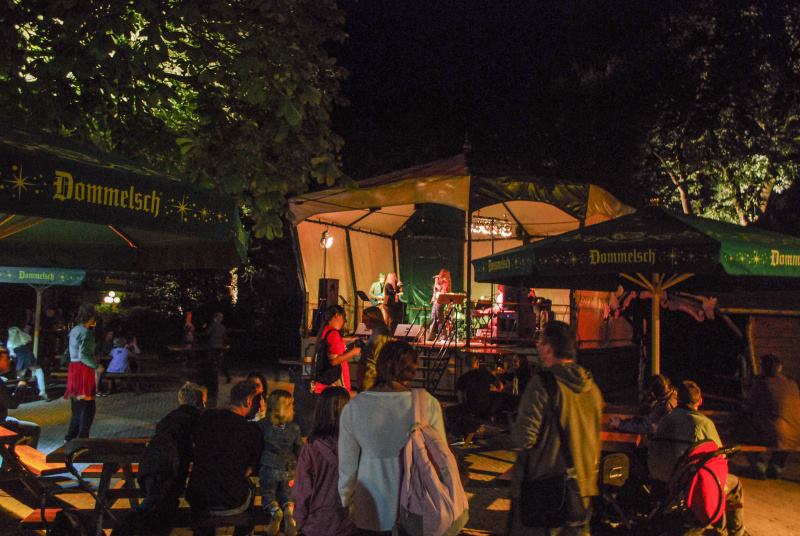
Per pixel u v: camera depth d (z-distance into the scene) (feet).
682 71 72.08
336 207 46.34
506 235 64.28
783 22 67.46
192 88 28.02
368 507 11.27
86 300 77.87
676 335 53.98
